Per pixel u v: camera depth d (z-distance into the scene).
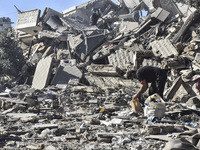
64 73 17.12
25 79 21.03
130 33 23.22
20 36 33.12
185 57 12.89
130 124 5.61
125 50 17.94
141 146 4.05
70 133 5.12
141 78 6.89
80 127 5.36
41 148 4.18
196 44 14.06
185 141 3.70
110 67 16.11
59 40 27.56
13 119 6.60
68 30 29.12
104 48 21.84
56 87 16.06
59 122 6.35
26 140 4.73
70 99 10.83
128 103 8.71
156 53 15.30
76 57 25.62
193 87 10.24
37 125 5.71
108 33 26.05
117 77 15.83
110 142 4.54
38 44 30.45
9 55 22.44
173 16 23.05
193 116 6.40
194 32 16.47
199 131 4.59
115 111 7.73
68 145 4.34
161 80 7.09
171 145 3.52
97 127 5.47
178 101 9.77
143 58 15.83
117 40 22.78
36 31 31.67
